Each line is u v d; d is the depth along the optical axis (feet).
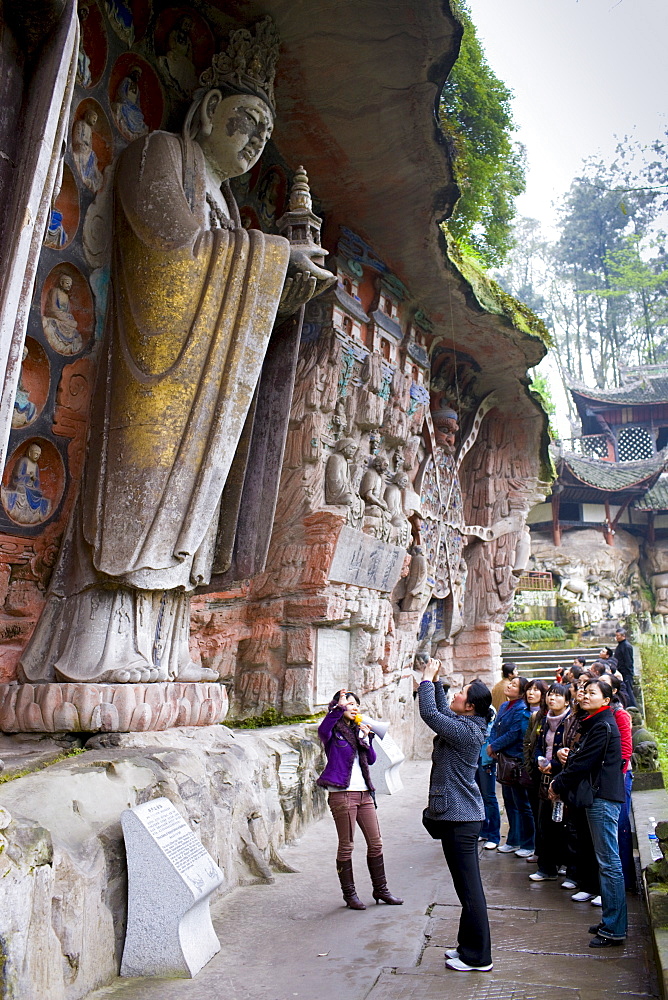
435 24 24.43
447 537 47.09
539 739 21.27
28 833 12.07
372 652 36.24
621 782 15.96
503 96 46.73
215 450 19.71
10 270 12.38
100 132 21.56
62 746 17.80
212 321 19.75
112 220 21.42
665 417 121.60
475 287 38.50
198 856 15.25
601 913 17.87
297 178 24.08
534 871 21.98
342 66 26.30
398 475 38.14
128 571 18.81
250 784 21.35
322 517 31.91
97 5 21.26
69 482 20.24
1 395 12.22
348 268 34.12
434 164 30.22
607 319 163.63
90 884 13.42
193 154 21.29
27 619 19.35
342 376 34.04
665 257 154.71
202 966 14.71
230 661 31.94
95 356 21.01
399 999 13.39
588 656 75.82
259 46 22.72
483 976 14.40
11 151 13.24
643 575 112.16
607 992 13.51
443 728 15.20
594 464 109.81
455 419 44.93
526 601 92.07
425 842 25.03
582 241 161.17
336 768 18.76
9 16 13.46
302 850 23.91
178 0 23.58
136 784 16.05
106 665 18.65
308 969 14.74
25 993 11.25
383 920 17.57
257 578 32.89
